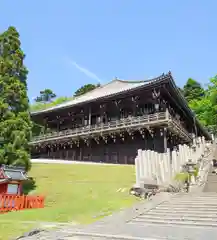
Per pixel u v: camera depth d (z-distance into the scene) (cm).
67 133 4016
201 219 988
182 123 4369
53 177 2331
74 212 1266
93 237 822
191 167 1934
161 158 1853
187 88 8188
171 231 857
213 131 5688
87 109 4122
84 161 3662
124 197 1543
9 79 2228
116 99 3638
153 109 3553
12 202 1415
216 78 5822
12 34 2378
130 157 3547
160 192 1581
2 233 894
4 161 1973
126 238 783
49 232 894
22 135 2084
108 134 3591
